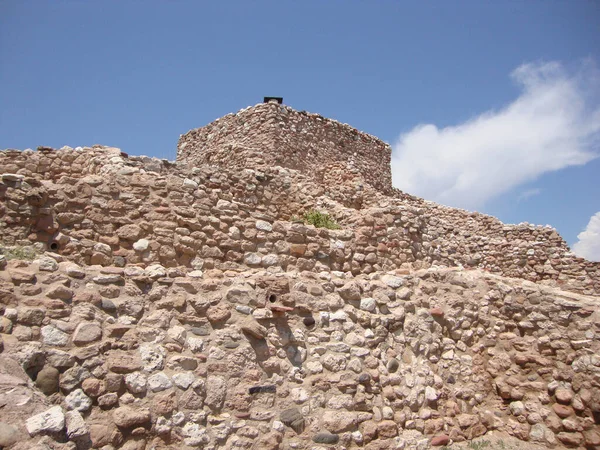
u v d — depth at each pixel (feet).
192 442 18.94
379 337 26.48
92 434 16.74
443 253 37.40
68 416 16.24
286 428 21.49
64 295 18.74
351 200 58.34
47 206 24.84
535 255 67.67
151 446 18.06
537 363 29.22
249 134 75.41
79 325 18.34
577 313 28.96
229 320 22.40
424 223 35.27
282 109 74.95
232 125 78.84
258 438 20.61
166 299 21.36
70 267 19.65
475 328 30.89
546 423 27.76
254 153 60.75
